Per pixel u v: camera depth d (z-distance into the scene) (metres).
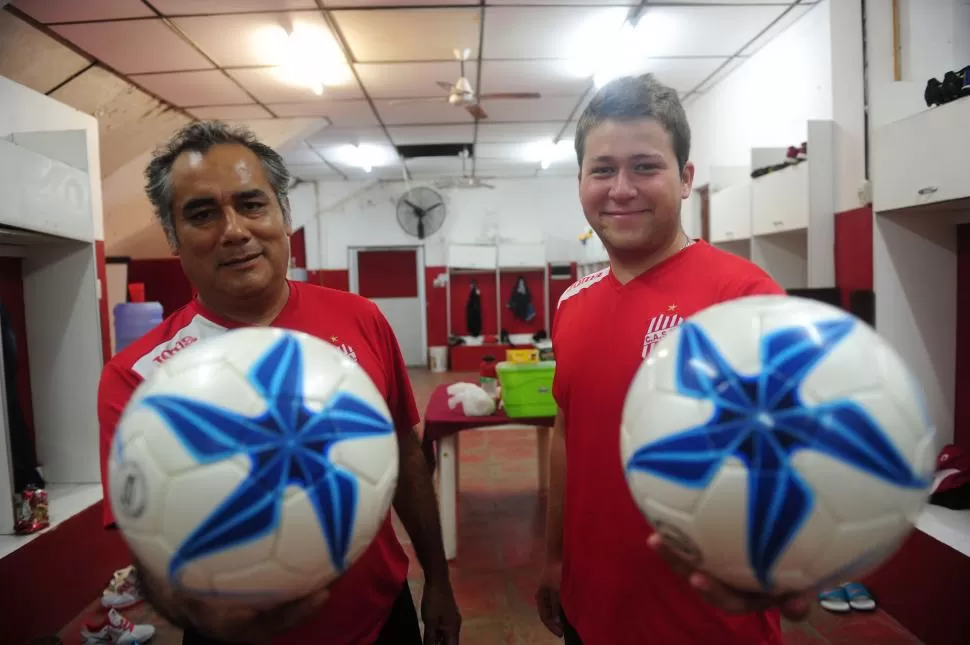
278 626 0.68
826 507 0.55
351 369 0.69
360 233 9.17
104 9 3.22
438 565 1.17
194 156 0.84
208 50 3.85
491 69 4.47
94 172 2.94
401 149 7.11
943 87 1.96
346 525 0.61
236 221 0.83
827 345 0.58
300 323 0.96
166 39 3.65
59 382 2.66
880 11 2.70
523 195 9.25
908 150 2.11
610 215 0.92
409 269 9.67
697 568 0.65
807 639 1.94
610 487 0.91
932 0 2.63
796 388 0.56
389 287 9.67
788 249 3.50
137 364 0.89
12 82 2.49
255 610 0.66
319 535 0.59
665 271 0.94
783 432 0.55
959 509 2.04
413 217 8.45
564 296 1.15
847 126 2.93
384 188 9.13
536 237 9.28
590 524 0.94
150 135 5.12
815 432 0.54
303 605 0.67
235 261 0.85
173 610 0.70
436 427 2.53
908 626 1.97
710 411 0.58
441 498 2.60
